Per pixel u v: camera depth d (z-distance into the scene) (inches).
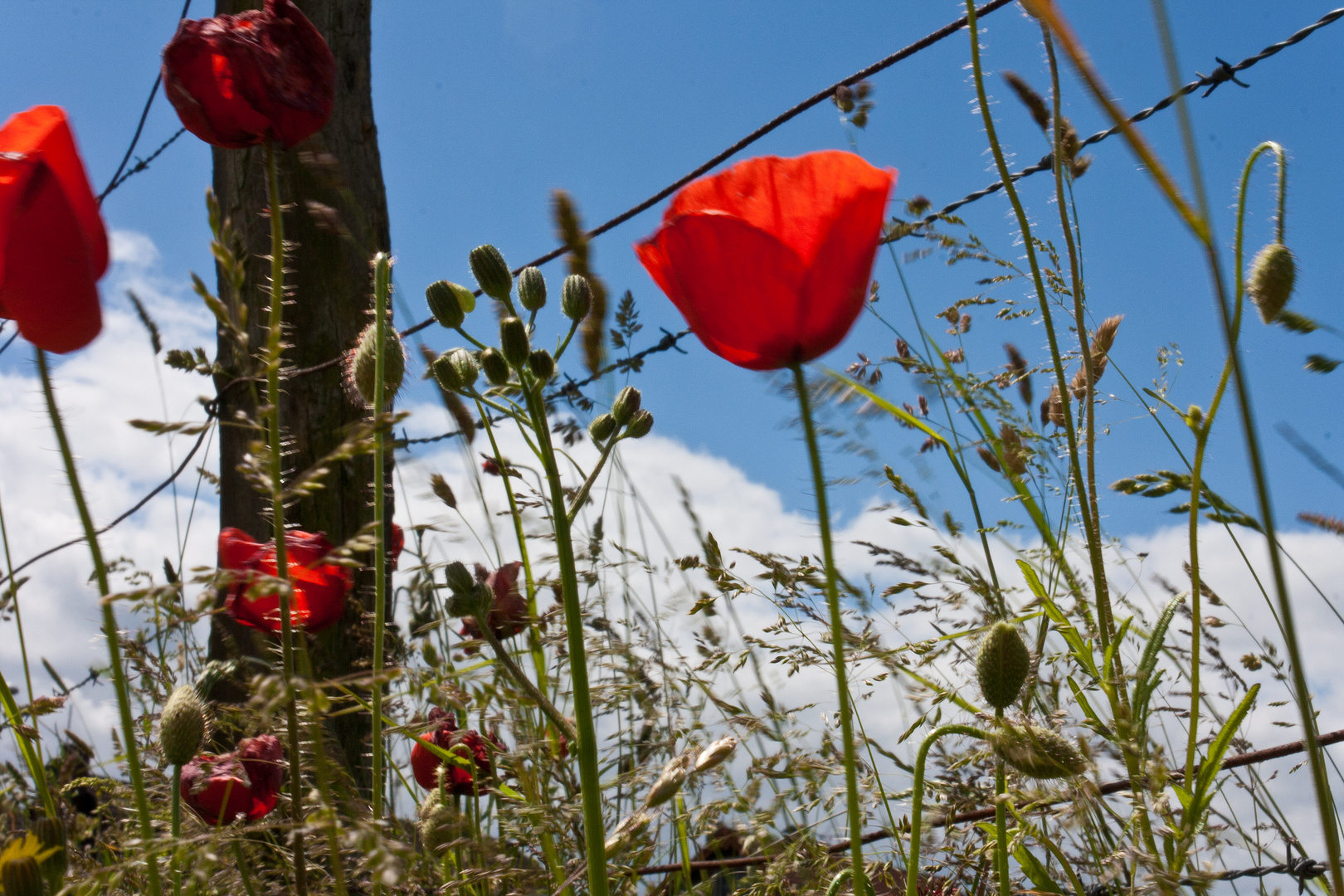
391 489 106.0
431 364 55.3
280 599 39.2
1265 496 25.9
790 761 54.5
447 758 61.0
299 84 47.7
